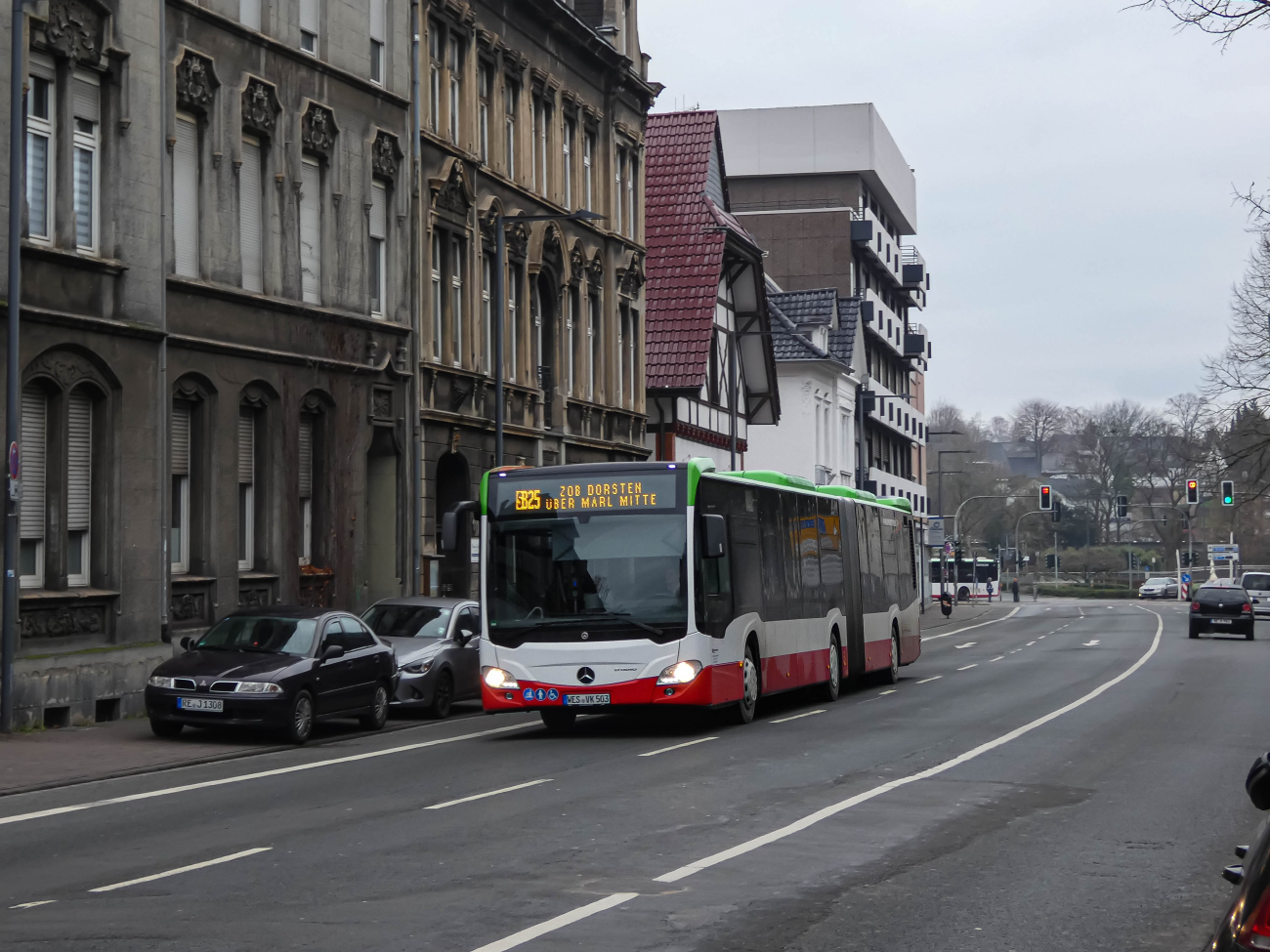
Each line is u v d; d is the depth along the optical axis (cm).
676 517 2011
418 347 3195
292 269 2772
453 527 2027
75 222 2231
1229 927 432
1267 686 2947
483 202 3550
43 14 2142
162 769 1705
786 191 9100
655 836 1170
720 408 5444
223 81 2577
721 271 5038
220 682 1912
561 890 955
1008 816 1276
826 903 919
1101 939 830
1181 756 1734
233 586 2573
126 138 2308
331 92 2906
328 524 2881
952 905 918
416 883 979
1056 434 16212
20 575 2123
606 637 1983
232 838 1180
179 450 2498
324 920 864
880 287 9625
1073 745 1853
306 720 1973
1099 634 5959
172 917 875
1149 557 14575
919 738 1939
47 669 2066
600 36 4259
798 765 1648
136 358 2319
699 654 1988
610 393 4372
